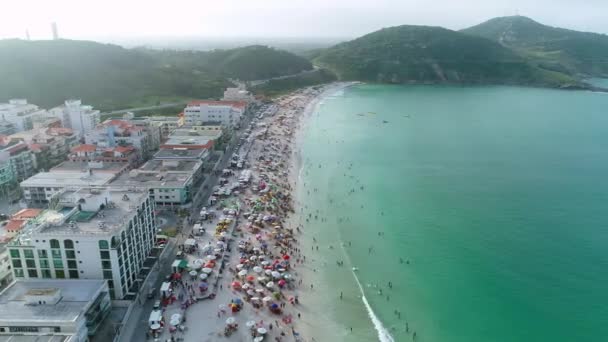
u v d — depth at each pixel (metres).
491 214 152.88
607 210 155.00
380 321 97.81
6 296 86.31
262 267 115.31
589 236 135.50
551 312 99.88
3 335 75.00
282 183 178.12
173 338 88.44
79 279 93.88
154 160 180.00
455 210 156.50
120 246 96.19
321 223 144.88
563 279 112.69
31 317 79.56
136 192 117.62
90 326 85.00
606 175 192.75
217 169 190.88
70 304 84.12
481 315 99.62
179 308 97.62
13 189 165.38
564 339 91.06
